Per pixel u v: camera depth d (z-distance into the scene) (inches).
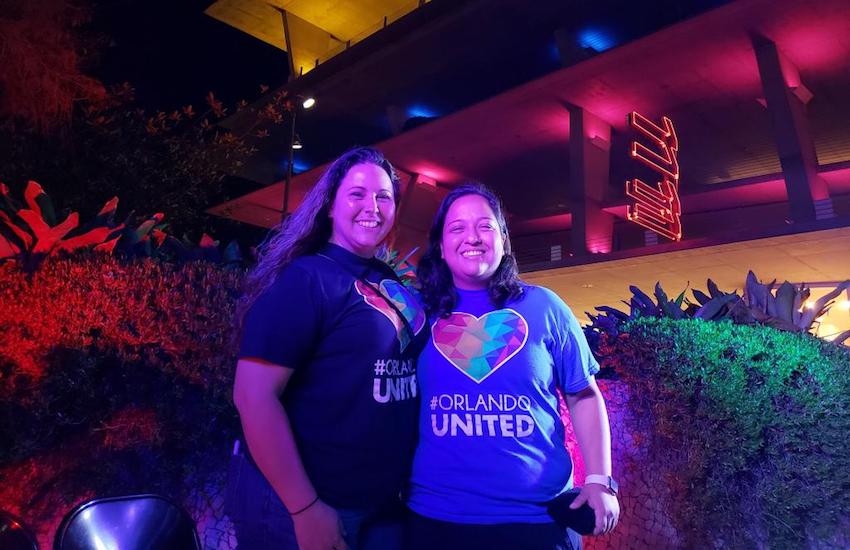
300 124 1469.0
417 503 83.9
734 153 1091.9
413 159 1146.7
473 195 95.9
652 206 862.5
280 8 1476.4
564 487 85.7
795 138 752.3
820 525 124.5
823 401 126.0
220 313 119.0
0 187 133.2
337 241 80.6
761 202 1006.4
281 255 79.0
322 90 1370.6
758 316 173.5
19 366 102.7
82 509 63.9
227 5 1441.9
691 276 787.4
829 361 138.8
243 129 1471.5
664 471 131.6
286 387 72.2
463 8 1109.1
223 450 120.6
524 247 1384.1
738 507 125.0
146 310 113.3
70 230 128.0
